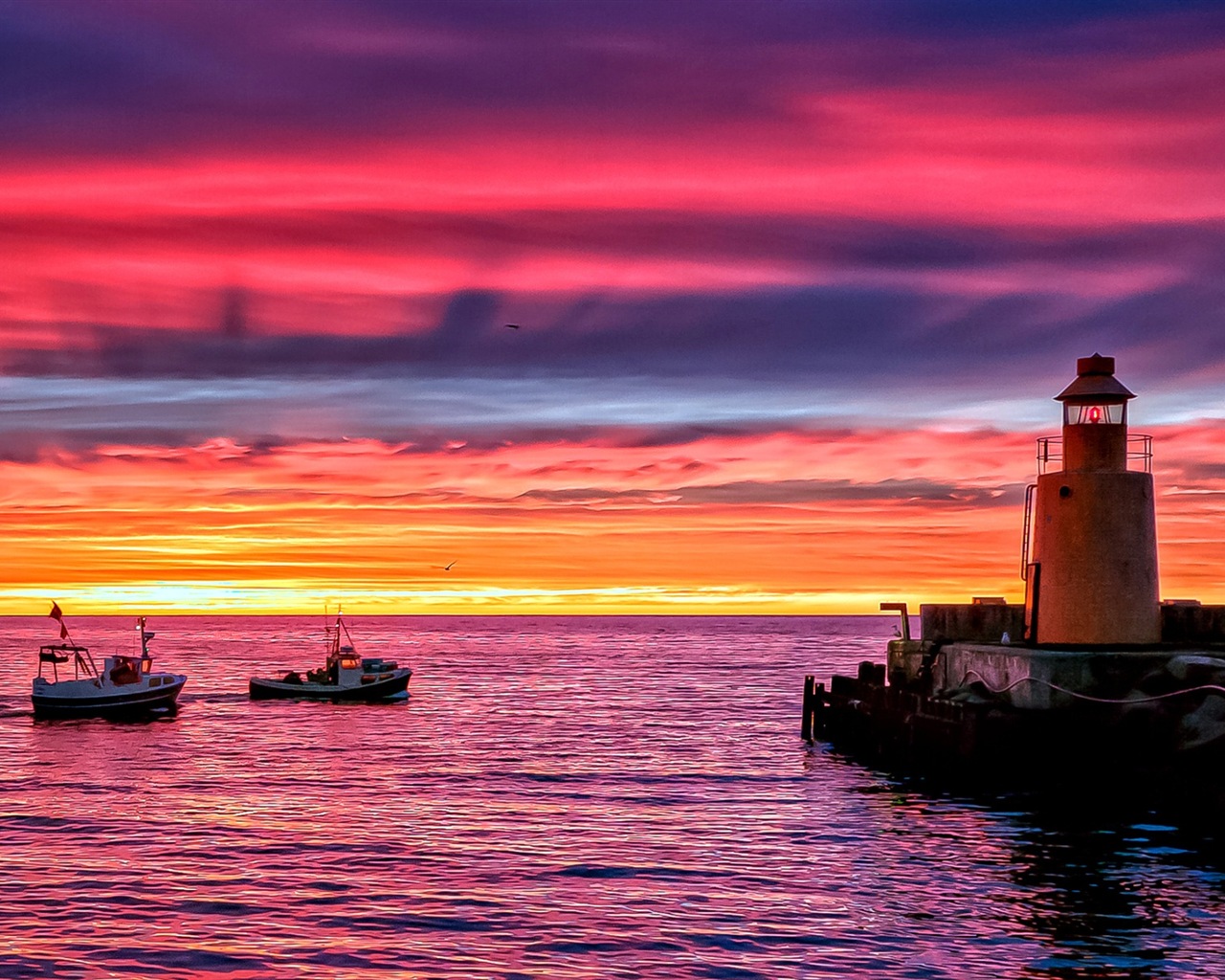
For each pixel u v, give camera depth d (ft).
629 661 483.51
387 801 132.36
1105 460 132.05
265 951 76.69
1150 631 131.13
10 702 275.59
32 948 77.05
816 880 93.86
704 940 79.00
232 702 276.00
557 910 85.97
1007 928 80.53
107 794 138.31
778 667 435.12
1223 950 75.77
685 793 136.36
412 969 73.61
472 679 369.71
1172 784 109.81
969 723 121.70
